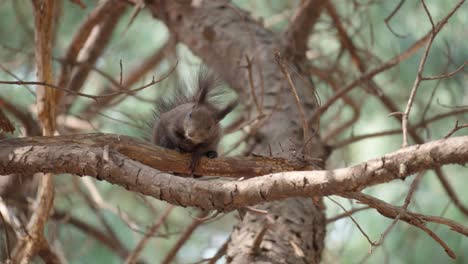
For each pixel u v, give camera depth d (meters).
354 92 13.68
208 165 6.88
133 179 5.91
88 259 14.04
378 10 13.12
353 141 9.95
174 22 11.24
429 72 13.01
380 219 13.02
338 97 9.54
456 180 13.79
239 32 10.65
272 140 9.12
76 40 11.07
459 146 4.93
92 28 11.09
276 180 5.52
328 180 5.38
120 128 12.45
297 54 10.73
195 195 5.69
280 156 7.23
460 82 12.93
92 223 14.46
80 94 6.08
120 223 14.48
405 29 13.09
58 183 13.65
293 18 11.04
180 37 11.24
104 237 12.94
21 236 8.70
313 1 10.64
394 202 11.91
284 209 8.31
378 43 13.31
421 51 13.00
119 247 13.00
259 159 6.86
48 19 7.96
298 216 8.26
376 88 10.66
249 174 6.84
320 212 8.62
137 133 12.32
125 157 6.07
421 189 13.46
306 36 10.81
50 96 8.09
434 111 13.09
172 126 8.63
